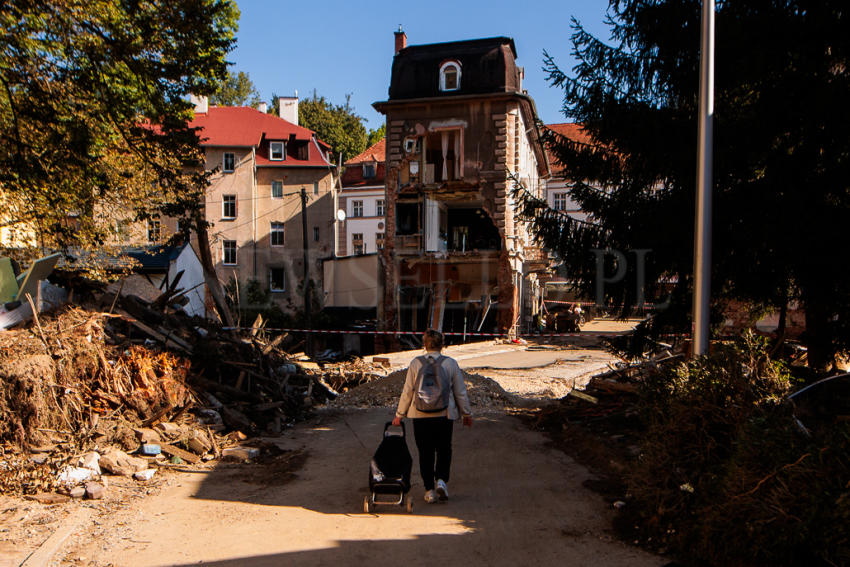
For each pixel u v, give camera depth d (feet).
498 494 19.27
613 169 33.94
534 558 14.28
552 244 34.47
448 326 119.03
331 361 96.02
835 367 31.30
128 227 58.59
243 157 147.74
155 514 17.33
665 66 32.58
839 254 27.04
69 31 36.45
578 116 34.50
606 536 15.62
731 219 28.71
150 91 39.27
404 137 113.19
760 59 27.53
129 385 25.75
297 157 151.84
